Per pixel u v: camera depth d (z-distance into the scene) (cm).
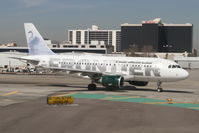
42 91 5188
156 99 4384
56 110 3366
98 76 5322
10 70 11850
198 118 3011
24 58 6191
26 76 8994
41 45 6388
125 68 5444
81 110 3388
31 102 3956
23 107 3553
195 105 3878
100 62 5650
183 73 5078
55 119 2872
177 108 3628
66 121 2791
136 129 2511
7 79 7681
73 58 5912
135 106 3738
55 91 5212
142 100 4269
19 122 2723
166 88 6066
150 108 3600
